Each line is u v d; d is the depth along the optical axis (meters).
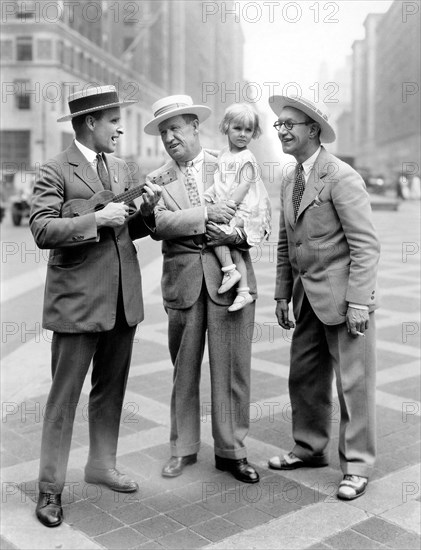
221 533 2.59
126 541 2.53
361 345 3.00
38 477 3.00
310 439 3.21
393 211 20.09
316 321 3.13
